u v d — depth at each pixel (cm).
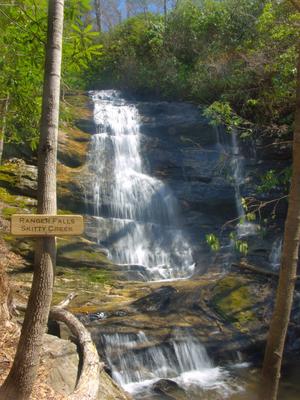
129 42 2070
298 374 718
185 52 1917
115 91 1875
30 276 953
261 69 1220
